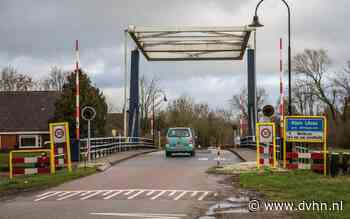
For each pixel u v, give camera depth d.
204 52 41.03
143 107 78.44
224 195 14.48
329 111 72.06
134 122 40.88
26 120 60.41
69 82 49.31
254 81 39.47
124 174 21.17
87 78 49.88
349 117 65.50
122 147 37.88
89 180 19.12
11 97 63.59
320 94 71.44
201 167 24.50
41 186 17.47
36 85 90.38
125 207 12.38
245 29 36.62
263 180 17.31
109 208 12.25
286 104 57.91
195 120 84.75
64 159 22.62
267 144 21.58
